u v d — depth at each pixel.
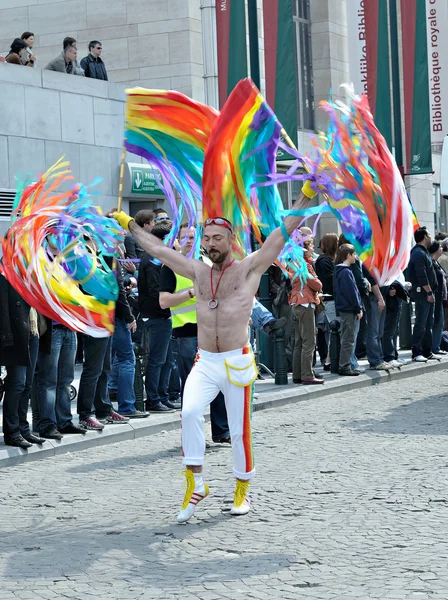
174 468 10.25
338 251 16.91
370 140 8.06
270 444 11.28
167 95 8.97
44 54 25.36
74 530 7.89
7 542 7.58
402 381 17.34
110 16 24.73
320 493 8.77
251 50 18.75
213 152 8.66
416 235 19.25
